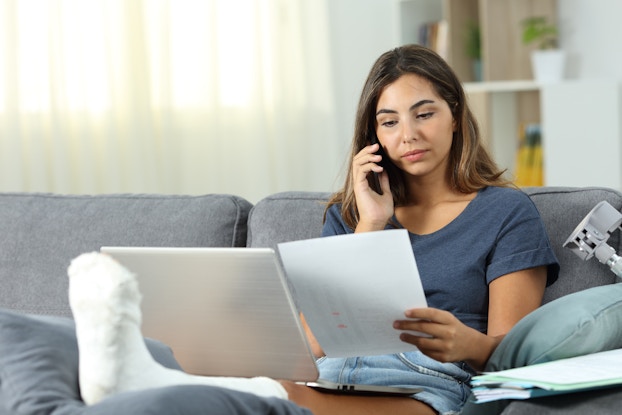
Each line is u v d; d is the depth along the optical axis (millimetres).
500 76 5383
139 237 2381
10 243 2506
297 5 5398
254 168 5312
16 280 2467
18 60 4602
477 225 2061
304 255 1666
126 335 1345
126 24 4910
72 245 2441
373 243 1629
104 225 2434
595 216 1866
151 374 1372
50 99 4680
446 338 1743
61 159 4715
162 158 5059
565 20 5293
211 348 1817
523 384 1507
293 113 5449
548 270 2035
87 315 1321
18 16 4605
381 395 1826
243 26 5258
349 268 1661
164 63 5004
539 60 5152
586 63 5258
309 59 5480
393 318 1727
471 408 1690
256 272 1655
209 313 1757
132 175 4969
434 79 2107
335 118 5578
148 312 1811
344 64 5711
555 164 5047
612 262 1852
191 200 2412
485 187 2135
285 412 1381
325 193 2342
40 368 1359
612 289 1818
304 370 1772
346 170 2334
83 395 1357
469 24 5484
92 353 1328
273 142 5406
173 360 1594
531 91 5422
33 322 1438
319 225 2268
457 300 2029
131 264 1767
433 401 1810
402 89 2102
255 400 1354
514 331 1768
